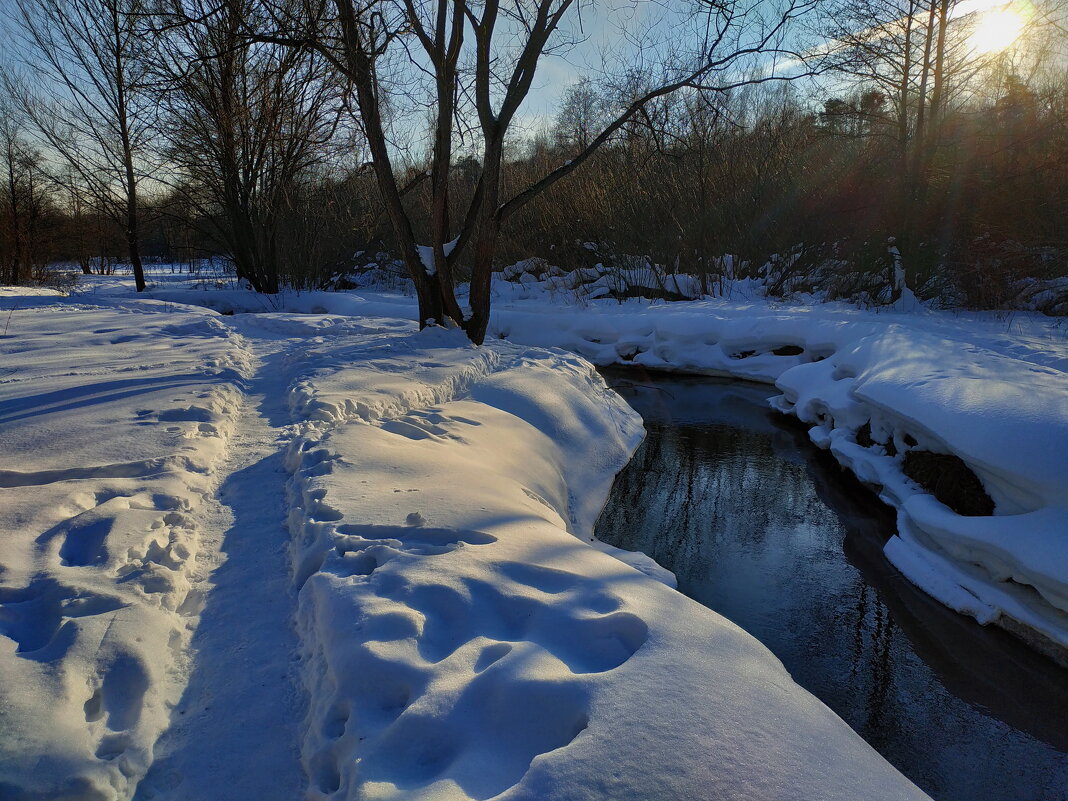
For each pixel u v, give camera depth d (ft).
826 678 15.78
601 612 10.37
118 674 8.87
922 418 23.45
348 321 45.37
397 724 7.88
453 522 13.10
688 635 9.93
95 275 125.18
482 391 27.22
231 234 72.79
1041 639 16.62
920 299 52.11
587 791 6.86
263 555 12.79
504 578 11.27
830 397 33.58
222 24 29.58
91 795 7.16
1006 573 18.01
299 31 29.32
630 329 54.24
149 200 78.13
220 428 19.19
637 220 69.36
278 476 16.42
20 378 24.16
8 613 9.71
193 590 11.52
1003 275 48.37
